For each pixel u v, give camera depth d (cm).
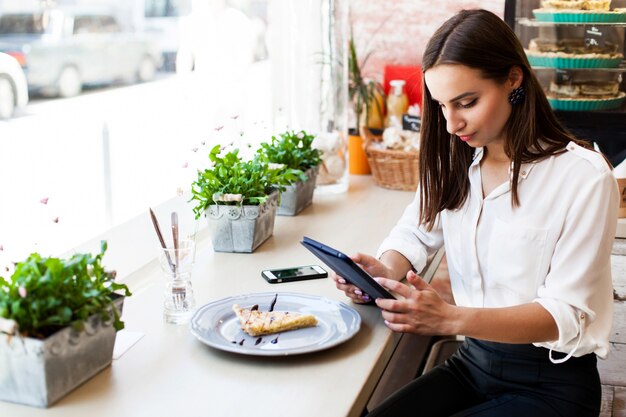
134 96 217
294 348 150
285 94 288
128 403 132
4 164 168
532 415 165
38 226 180
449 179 181
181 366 146
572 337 157
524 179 169
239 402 133
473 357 182
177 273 166
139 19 215
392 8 324
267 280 191
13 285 131
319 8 272
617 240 263
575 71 294
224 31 270
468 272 183
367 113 313
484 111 162
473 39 158
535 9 293
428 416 175
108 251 202
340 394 135
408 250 193
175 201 240
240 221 210
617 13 281
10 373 130
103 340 142
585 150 166
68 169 190
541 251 167
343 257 159
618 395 269
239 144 271
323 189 283
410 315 157
